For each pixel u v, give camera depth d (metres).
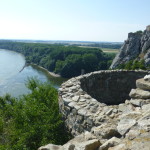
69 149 3.56
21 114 8.25
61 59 90.25
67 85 7.73
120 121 4.40
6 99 14.35
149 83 5.99
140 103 5.60
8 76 67.19
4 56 130.38
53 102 8.84
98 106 5.61
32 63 105.94
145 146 3.12
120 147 3.22
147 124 3.86
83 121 5.30
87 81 9.28
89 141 3.69
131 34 69.94
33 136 7.09
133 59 65.00
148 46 62.03
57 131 6.86
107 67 82.31
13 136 8.08
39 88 12.27
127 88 10.58
